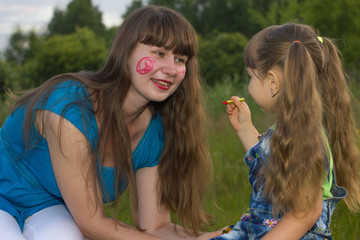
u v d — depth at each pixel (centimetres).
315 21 1152
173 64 193
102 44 3106
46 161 201
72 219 205
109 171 209
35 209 209
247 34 3192
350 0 1132
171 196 237
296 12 1179
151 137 225
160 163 233
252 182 191
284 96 174
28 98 204
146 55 191
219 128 491
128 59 194
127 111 208
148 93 194
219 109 540
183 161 232
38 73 2892
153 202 237
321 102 181
